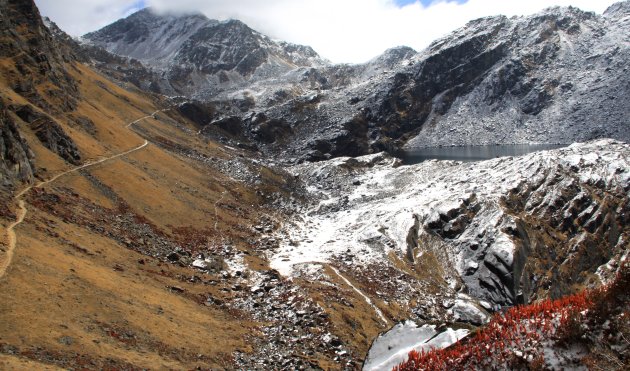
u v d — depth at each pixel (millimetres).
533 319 10312
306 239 101875
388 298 73938
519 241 98375
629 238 108062
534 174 120562
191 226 80000
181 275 54906
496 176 127625
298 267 76562
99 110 124938
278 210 128250
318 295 60125
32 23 108312
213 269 62625
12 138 55062
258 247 87250
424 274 92688
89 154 82500
